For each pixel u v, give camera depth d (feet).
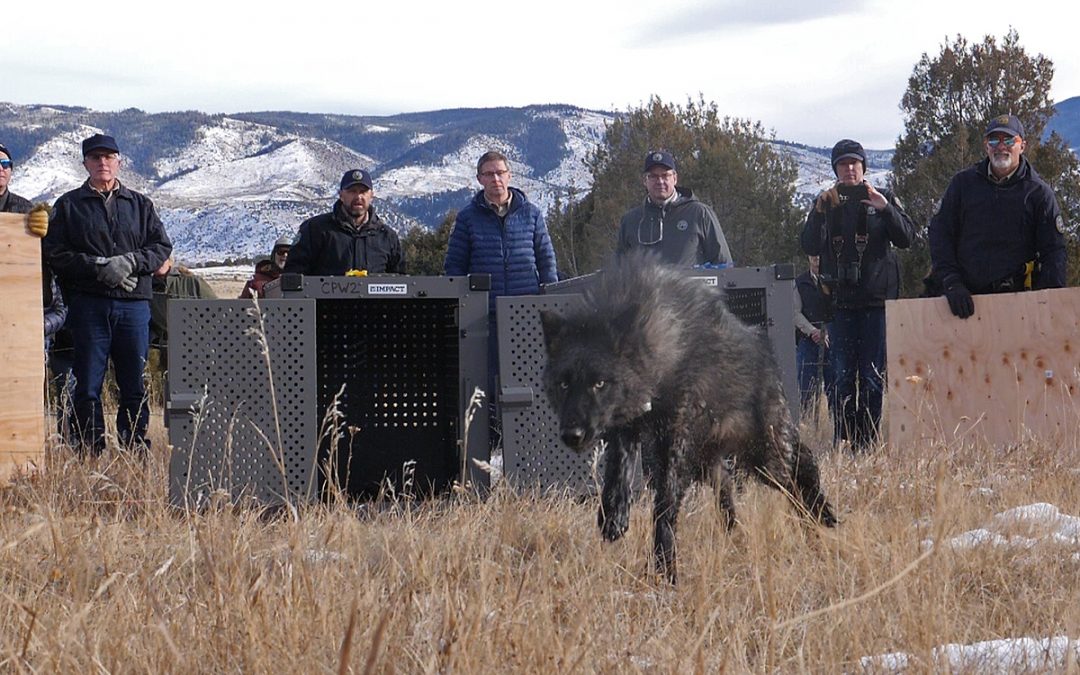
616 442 17.30
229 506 16.83
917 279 82.07
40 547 15.71
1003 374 27.48
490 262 27.84
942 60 92.02
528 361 22.66
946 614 12.07
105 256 27.02
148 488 20.33
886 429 30.45
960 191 28.17
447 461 24.63
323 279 21.97
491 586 12.52
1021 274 27.78
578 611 12.00
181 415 20.89
